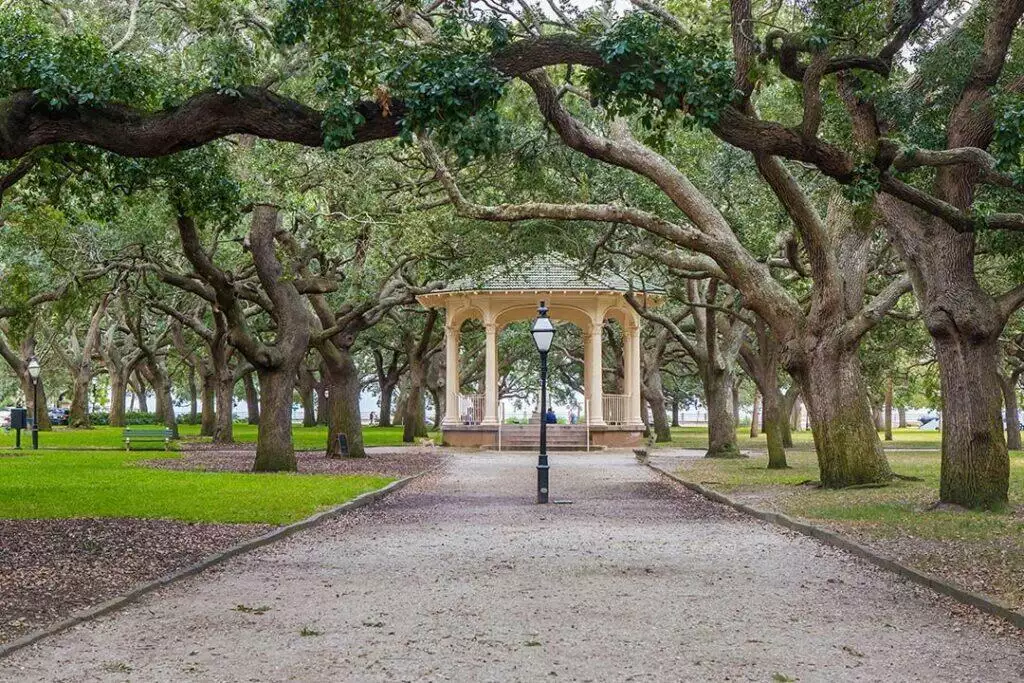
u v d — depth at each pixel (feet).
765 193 91.91
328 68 37.96
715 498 71.31
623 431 157.69
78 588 34.22
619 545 47.34
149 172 56.95
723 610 31.53
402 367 238.68
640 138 87.45
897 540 44.98
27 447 135.33
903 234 57.26
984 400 56.08
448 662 25.16
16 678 23.81
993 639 27.50
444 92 37.24
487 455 136.26
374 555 44.06
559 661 25.21
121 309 199.93
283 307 94.48
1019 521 50.96
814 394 73.31
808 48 42.06
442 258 100.89
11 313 115.96
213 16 60.90
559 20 58.29
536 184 87.30
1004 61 54.95
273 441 93.91
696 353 125.29
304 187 86.94
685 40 39.70
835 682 23.26
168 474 87.86
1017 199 53.88
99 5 73.26
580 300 154.92
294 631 28.76
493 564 41.39
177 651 26.43
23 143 39.50
